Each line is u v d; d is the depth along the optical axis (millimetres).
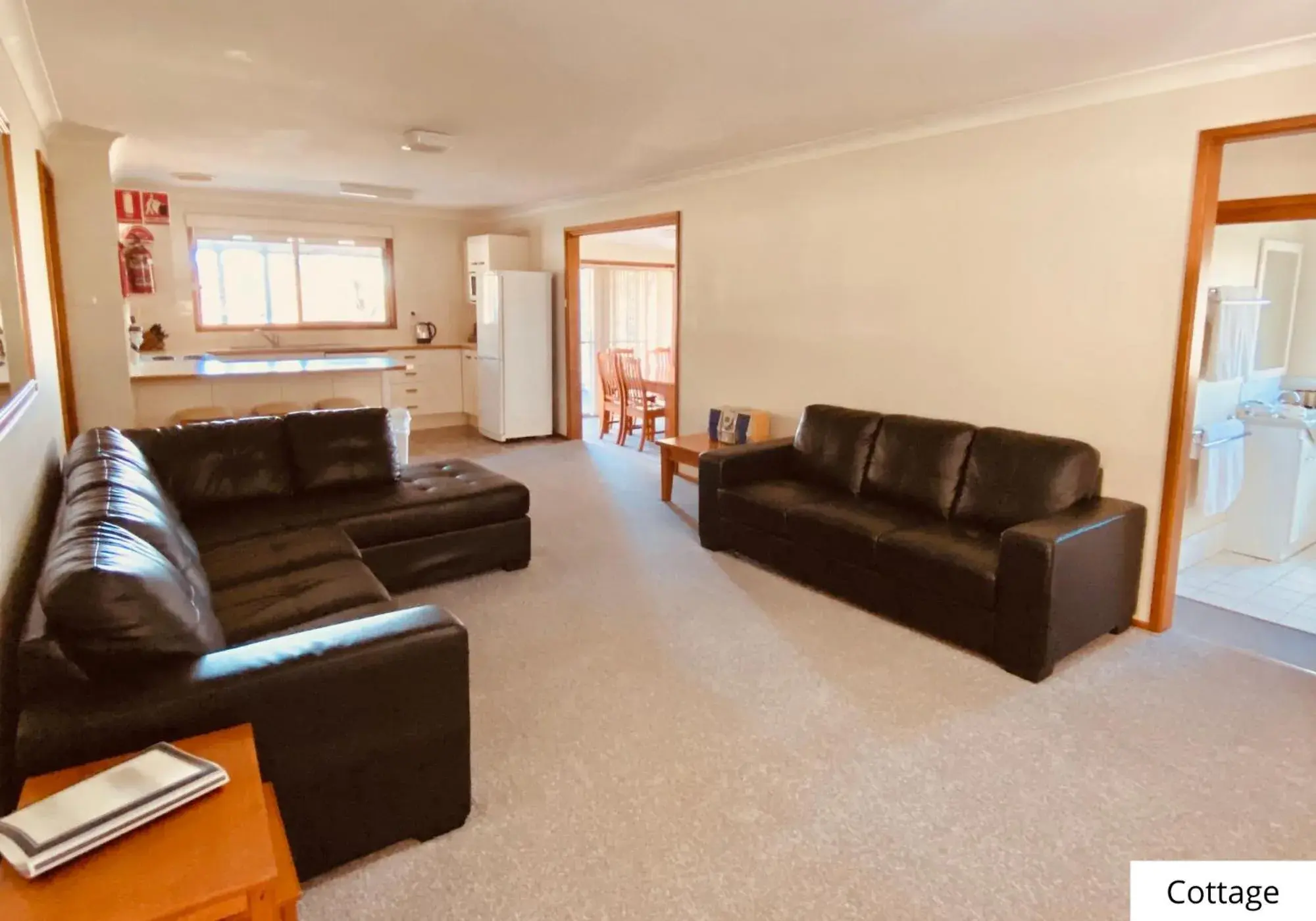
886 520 3604
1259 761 2416
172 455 3551
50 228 4496
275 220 7508
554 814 2148
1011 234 3713
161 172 5895
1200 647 3217
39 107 3717
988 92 3457
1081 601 2996
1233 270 4605
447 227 8555
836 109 3775
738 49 2908
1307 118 2770
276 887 1425
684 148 4734
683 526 4891
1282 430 4527
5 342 2281
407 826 1988
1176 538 3318
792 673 2967
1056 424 3625
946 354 4074
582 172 5660
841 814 2156
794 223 4883
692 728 2580
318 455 3879
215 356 7008
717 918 1793
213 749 1605
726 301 5488
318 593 2574
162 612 1710
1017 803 2213
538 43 2854
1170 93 3098
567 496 5566
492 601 3648
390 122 4148
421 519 3699
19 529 2248
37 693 1603
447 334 8719
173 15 2617
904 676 2945
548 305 7582
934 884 1904
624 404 7418
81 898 1200
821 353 4801
